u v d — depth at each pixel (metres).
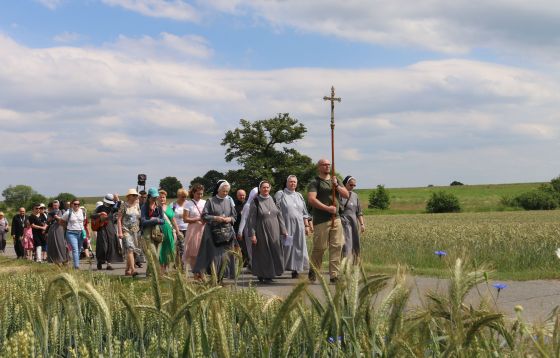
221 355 2.52
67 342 3.44
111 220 15.78
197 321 3.00
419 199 128.00
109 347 2.82
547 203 104.75
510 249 15.83
